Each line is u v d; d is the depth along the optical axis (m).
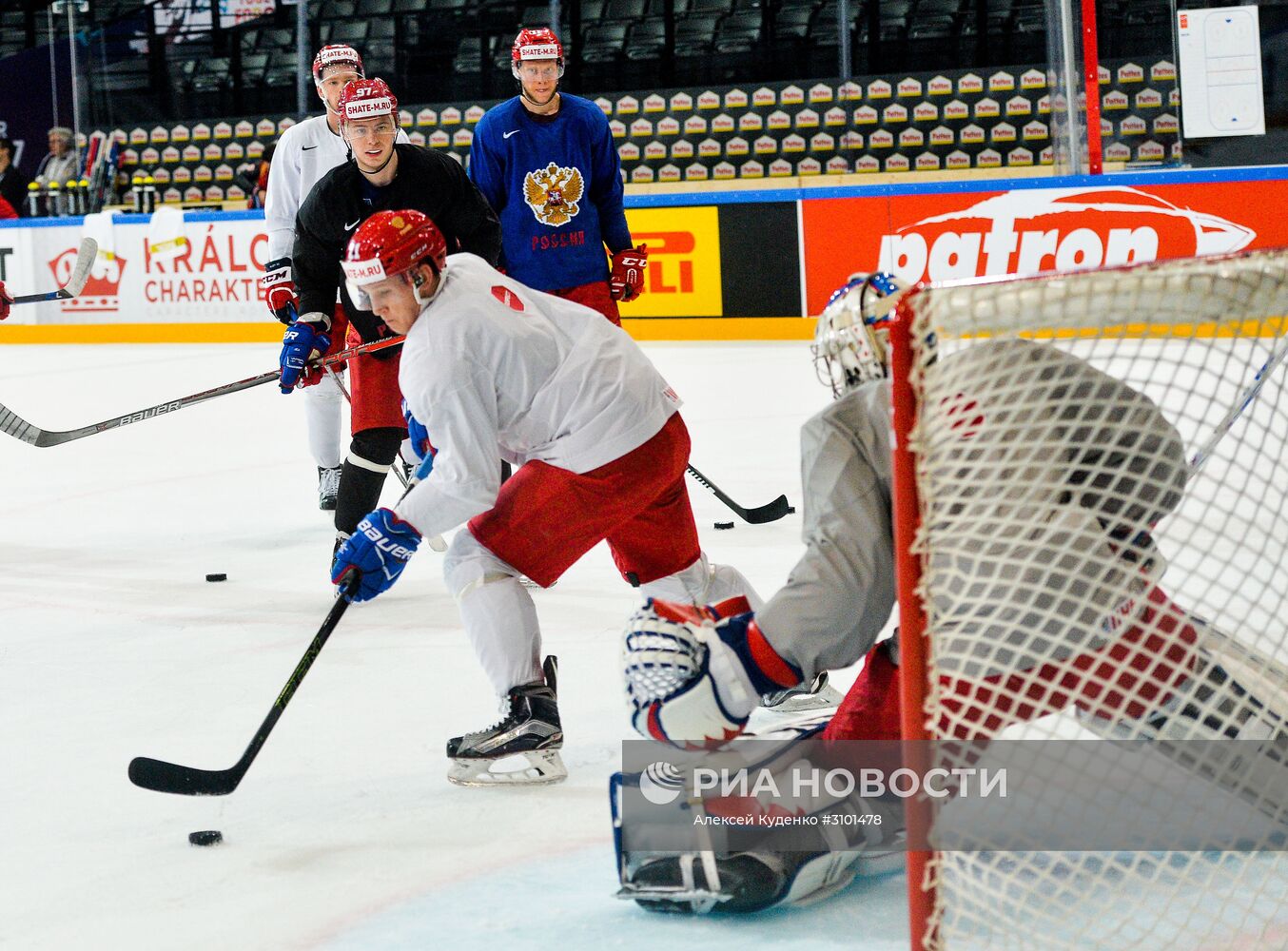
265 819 5.20
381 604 8.43
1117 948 3.84
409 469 9.87
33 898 4.58
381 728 6.16
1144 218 18.53
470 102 26.41
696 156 25.59
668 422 5.72
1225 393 12.27
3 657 7.45
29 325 24.56
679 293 21.06
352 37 27.44
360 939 4.22
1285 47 19.58
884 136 24.80
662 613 4.09
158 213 23.06
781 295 20.45
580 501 5.49
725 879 4.16
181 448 14.51
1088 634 3.78
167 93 27.88
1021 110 24.20
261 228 22.83
